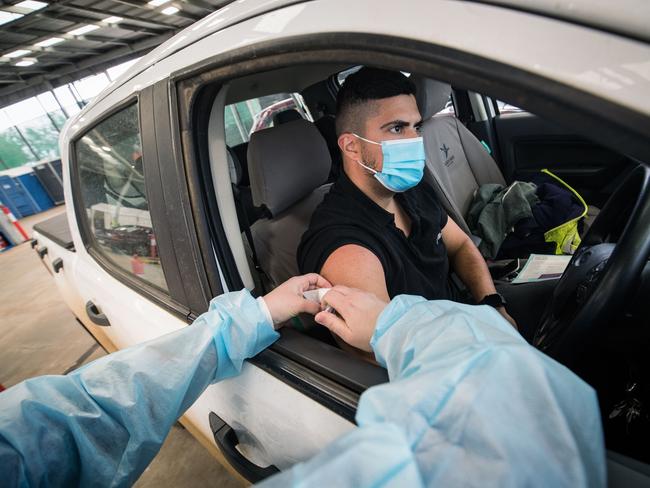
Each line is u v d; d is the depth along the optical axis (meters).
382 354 0.40
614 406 0.60
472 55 0.32
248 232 0.97
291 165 1.01
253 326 0.54
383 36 0.36
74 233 1.22
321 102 1.85
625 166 1.64
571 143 1.78
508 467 0.23
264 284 1.04
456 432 0.25
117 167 0.84
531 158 1.96
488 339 0.31
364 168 0.82
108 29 8.71
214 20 0.55
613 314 0.59
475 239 1.48
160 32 9.95
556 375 0.27
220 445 0.67
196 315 0.69
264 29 0.46
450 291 1.06
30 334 2.93
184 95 0.57
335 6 0.41
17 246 6.55
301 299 0.58
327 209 0.84
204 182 0.62
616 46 0.28
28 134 11.04
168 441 1.54
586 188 1.78
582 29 0.29
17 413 0.42
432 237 0.97
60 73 10.80
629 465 0.34
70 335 2.73
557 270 1.22
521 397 0.25
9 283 4.59
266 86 1.30
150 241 0.81
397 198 0.96
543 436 0.24
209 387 0.67
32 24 7.19
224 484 1.32
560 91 0.28
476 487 0.23
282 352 0.57
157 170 0.65
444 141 1.70
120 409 0.44
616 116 0.27
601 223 0.90
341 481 0.22
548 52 0.29
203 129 0.60
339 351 0.54
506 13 0.32
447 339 0.32
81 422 0.43
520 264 1.36
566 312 0.71
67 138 1.06
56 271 1.43
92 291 1.08
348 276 0.68
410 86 0.78
